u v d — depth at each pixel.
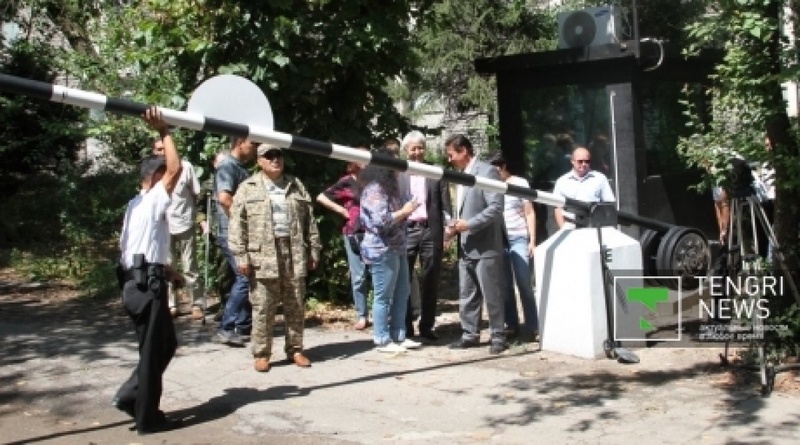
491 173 7.99
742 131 7.36
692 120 8.28
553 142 10.41
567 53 10.00
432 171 7.24
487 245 8.05
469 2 15.23
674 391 6.82
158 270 6.26
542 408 6.58
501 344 8.12
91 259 12.77
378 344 8.24
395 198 8.21
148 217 6.21
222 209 8.42
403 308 8.36
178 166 6.24
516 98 10.62
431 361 7.93
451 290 11.28
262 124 6.83
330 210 9.85
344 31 9.70
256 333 7.66
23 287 11.77
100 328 9.46
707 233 10.46
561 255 7.94
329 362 7.96
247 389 7.24
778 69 7.01
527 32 15.60
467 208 8.05
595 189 8.56
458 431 6.18
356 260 9.09
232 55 9.70
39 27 16.16
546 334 8.10
